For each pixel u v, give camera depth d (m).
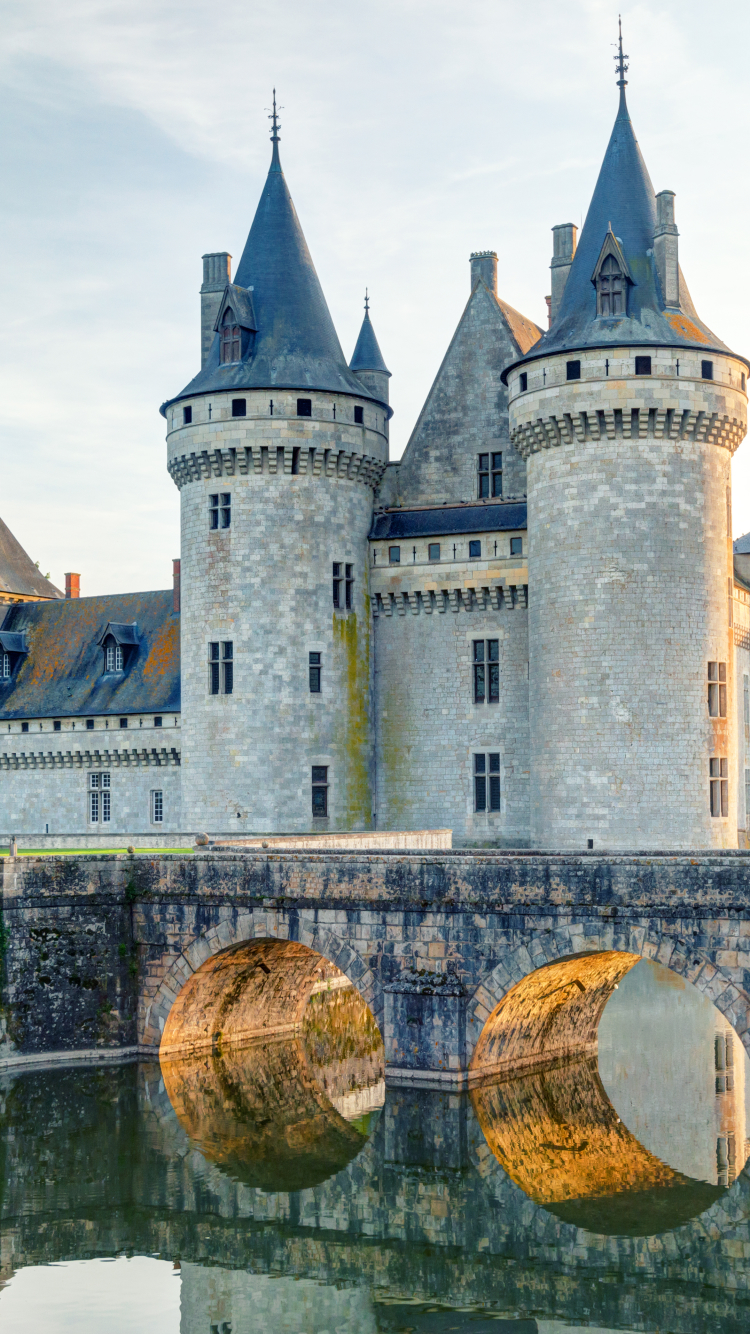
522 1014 30.94
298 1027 39.53
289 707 48.78
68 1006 33.53
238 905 32.28
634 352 43.44
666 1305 21.38
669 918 26.47
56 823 63.31
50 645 68.06
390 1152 28.64
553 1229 24.30
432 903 29.31
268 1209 25.28
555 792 44.28
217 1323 20.55
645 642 43.28
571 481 44.41
